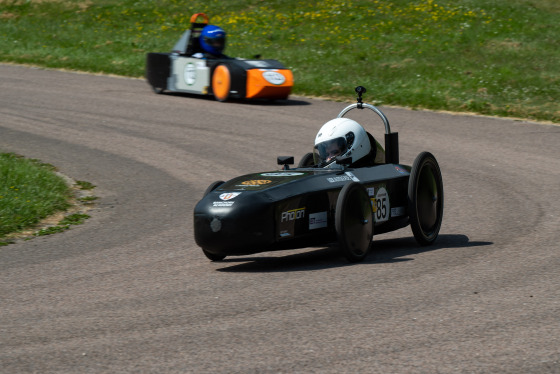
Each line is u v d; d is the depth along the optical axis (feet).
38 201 127.75
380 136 191.21
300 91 260.62
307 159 105.91
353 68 283.79
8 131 199.00
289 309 73.10
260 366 58.85
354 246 90.89
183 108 233.14
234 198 86.94
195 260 97.14
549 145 177.37
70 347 64.95
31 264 96.48
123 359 61.57
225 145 184.24
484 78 258.37
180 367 59.26
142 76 293.23
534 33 319.27
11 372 59.77
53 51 332.19
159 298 79.30
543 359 58.65
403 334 64.85
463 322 67.51
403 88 250.78
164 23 379.96
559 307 71.10
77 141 188.85
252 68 238.48
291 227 88.28
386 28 340.18
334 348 62.08
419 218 99.60
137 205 132.57
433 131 197.16
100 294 81.92
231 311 73.36
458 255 93.09
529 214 116.47
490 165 158.51
